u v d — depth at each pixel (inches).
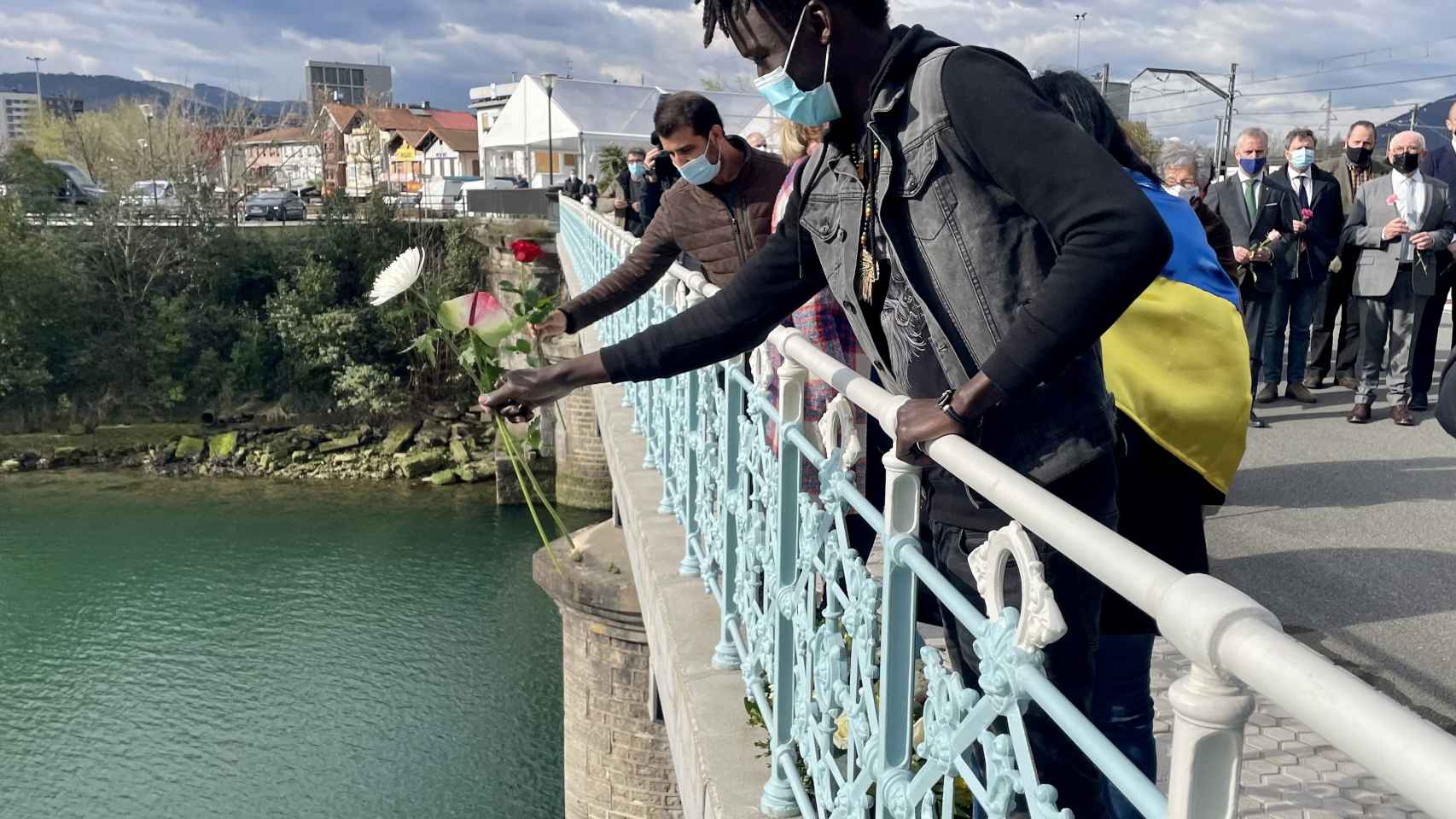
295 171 2637.8
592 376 94.7
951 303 66.9
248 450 1535.4
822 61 68.9
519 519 1311.5
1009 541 55.4
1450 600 157.1
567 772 497.4
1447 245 266.1
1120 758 44.3
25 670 967.0
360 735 877.2
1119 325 97.2
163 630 1037.8
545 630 1031.0
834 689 93.7
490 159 2263.8
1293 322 308.8
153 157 1851.6
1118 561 43.4
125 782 827.4
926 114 64.5
